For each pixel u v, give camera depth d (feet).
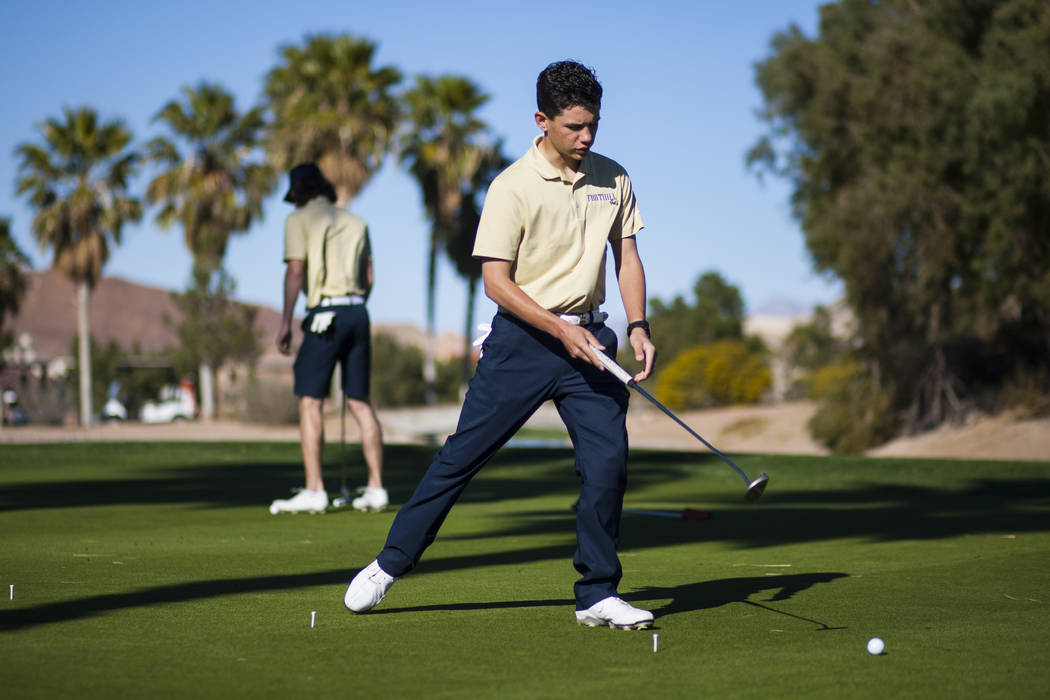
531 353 10.44
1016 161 58.85
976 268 62.75
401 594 11.60
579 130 10.16
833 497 25.39
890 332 72.38
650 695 7.28
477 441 10.53
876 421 73.36
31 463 33.55
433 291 116.37
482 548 15.70
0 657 8.31
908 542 16.43
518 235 10.47
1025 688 7.50
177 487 25.91
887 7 67.36
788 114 70.18
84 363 108.88
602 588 9.92
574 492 25.57
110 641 8.98
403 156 107.86
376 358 156.35
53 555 14.33
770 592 11.76
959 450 64.90
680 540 16.66
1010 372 72.74
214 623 9.83
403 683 7.59
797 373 144.36
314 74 98.53
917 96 62.54
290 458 35.06
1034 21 60.18
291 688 7.42
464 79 106.93
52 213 107.24
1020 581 12.54
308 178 20.63
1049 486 27.76
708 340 164.14
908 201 61.72
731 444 97.60
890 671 8.02
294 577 12.60
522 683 7.63
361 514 20.04
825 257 68.69
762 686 7.55
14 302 124.77
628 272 11.02
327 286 20.34
